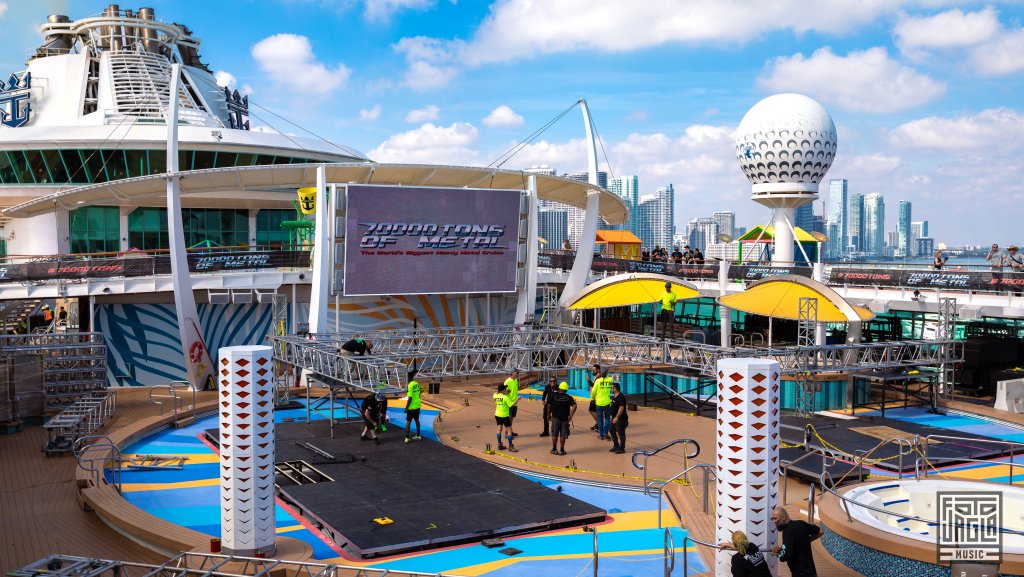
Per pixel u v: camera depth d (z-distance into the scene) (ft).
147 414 95.91
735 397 41.98
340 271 111.65
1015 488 48.26
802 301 99.14
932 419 95.40
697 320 160.25
